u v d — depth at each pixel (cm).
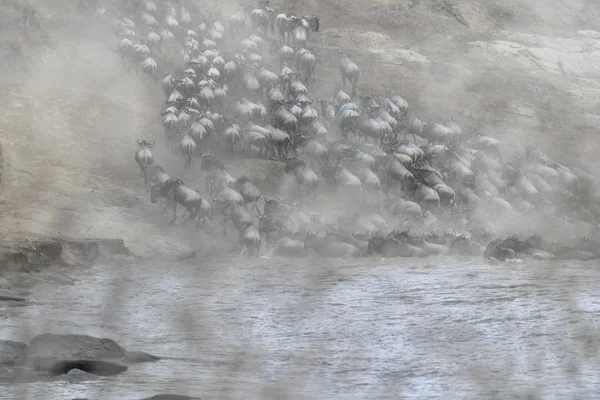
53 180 12612
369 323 6325
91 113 15250
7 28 17138
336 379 4569
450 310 6881
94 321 6322
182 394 4141
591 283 8500
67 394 4106
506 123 19450
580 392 4238
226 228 12375
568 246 11350
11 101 14638
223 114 15725
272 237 11506
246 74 16938
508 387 4369
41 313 6606
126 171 13650
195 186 13562
